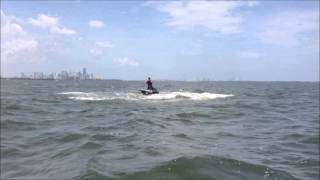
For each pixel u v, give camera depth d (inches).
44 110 1056.8
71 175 369.1
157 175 355.6
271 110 1146.0
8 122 759.7
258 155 477.4
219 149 500.1
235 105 1283.2
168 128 700.0
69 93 1907.0
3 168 420.2
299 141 589.9
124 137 571.5
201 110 1065.5
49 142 560.1
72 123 779.4
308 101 1630.2
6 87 3225.9
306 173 399.5
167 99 1503.4
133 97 1576.0
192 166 379.9
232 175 366.6
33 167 418.6
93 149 485.4
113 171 370.6
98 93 1882.4
